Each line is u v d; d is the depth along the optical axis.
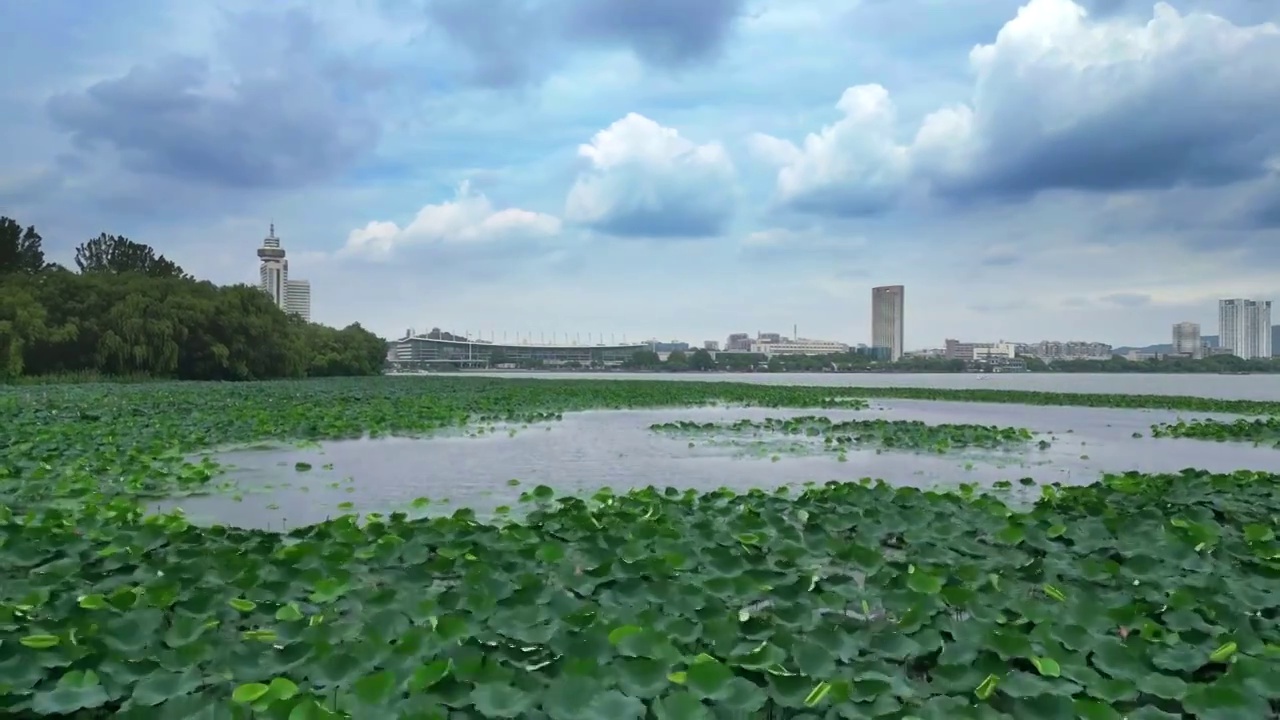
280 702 3.88
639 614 5.25
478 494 12.31
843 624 5.41
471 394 39.03
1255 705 4.04
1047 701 4.12
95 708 4.32
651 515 8.84
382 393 39.19
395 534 7.59
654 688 4.21
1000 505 9.48
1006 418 29.92
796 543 7.66
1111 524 8.09
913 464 16.27
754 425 23.62
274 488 12.60
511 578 6.26
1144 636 5.05
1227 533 8.46
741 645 4.86
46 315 45.62
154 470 12.98
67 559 6.67
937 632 5.04
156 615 5.21
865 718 3.97
